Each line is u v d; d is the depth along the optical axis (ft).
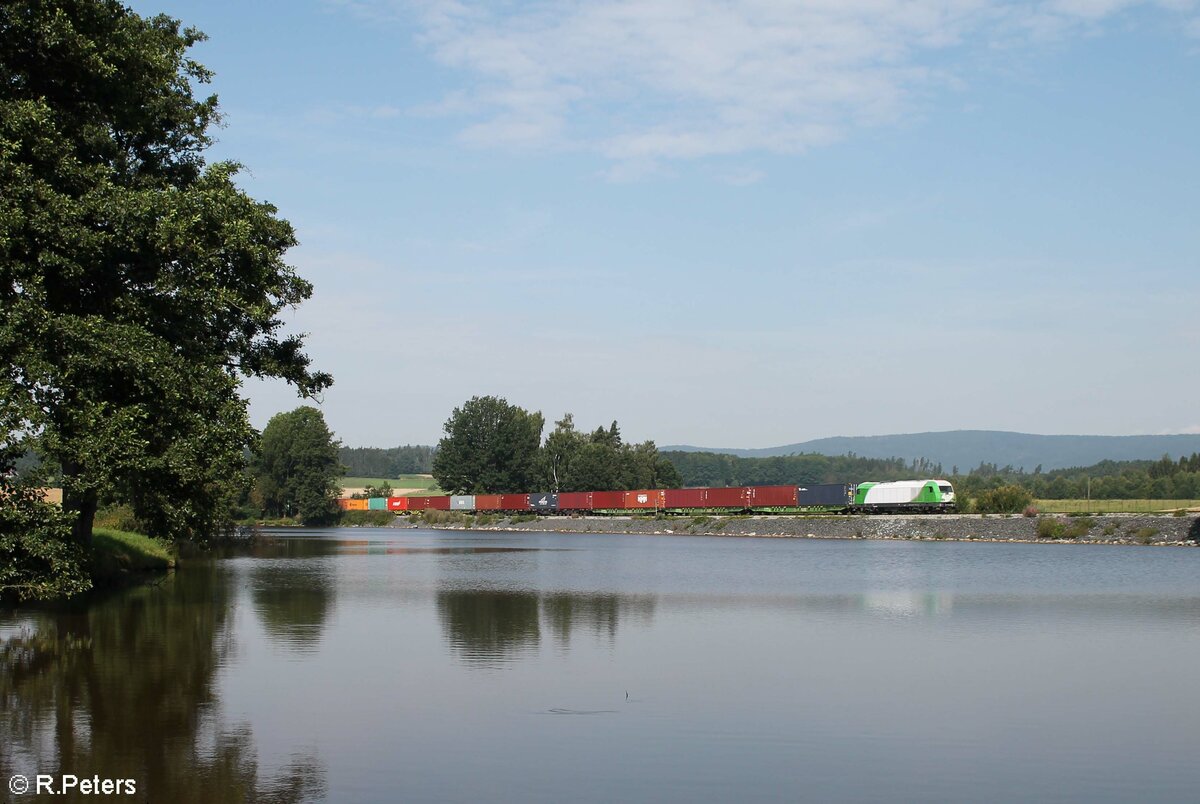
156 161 120.78
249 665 82.69
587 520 465.06
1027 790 50.90
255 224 117.70
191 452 95.40
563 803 48.29
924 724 63.87
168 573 182.29
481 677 78.28
